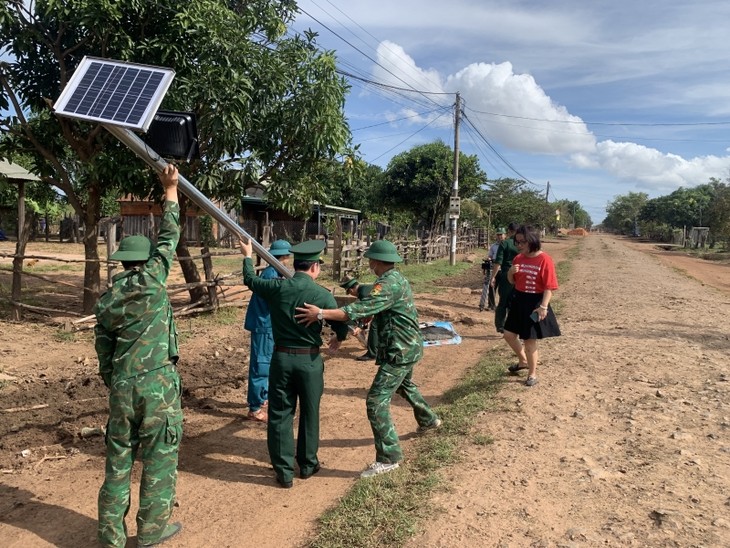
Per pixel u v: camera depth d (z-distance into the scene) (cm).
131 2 786
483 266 1158
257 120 948
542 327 587
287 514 361
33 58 873
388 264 423
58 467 425
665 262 2781
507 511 345
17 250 876
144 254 317
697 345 777
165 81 332
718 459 410
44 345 758
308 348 394
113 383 306
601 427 478
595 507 346
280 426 394
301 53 966
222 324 943
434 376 683
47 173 955
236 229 405
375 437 414
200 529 343
